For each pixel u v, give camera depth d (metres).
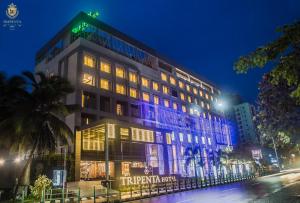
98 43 54.19
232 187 30.53
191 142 72.19
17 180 26.81
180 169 63.22
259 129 11.21
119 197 24.22
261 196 17.58
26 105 28.16
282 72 4.77
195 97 83.44
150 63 68.38
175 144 65.38
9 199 26.14
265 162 88.50
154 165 46.56
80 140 40.44
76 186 30.78
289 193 17.80
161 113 64.25
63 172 30.09
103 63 53.31
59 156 36.97
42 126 29.06
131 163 40.84
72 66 48.88
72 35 53.66
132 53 62.91
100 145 43.06
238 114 145.38
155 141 46.12
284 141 10.40
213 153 74.38
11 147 28.30
